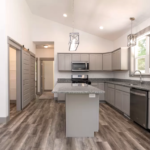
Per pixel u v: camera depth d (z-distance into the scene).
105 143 2.01
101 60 5.20
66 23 5.10
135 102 2.74
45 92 7.69
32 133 2.33
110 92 4.31
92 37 5.48
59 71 5.41
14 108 4.04
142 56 3.56
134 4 2.86
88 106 2.23
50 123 2.81
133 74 3.74
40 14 5.05
